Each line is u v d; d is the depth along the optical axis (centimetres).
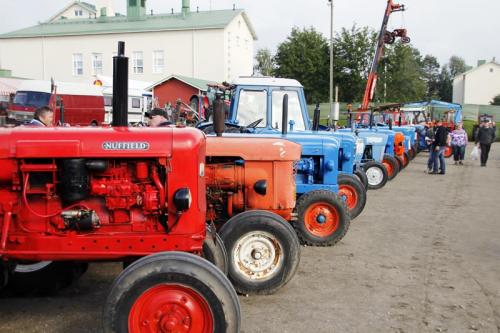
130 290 314
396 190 1202
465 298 484
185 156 366
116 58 382
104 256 365
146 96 2698
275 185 543
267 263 489
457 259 613
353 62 3866
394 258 615
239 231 484
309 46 4056
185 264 319
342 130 1257
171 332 319
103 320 317
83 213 364
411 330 412
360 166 1170
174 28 3456
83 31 3647
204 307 319
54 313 438
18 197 371
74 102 2162
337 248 659
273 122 848
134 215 376
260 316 436
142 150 362
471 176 1510
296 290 501
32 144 359
